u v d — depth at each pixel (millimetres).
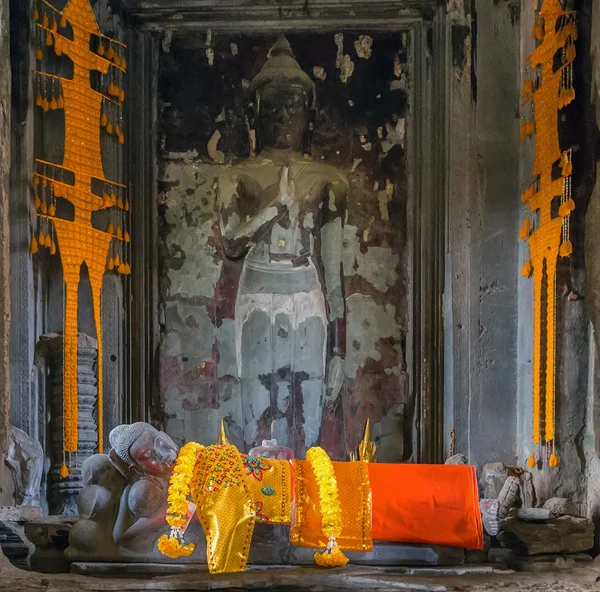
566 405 9016
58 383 9797
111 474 7980
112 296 10469
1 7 8867
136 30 10922
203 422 10750
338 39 10992
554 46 9117
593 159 8914
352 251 10836
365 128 10930
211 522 7539
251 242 10492
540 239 9352
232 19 10898
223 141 10969
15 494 9125
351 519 7688
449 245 10273
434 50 10695
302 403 10445
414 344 10656
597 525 8594
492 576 7613
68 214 10078
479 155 10336
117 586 7188
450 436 10141
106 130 10398
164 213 10938
